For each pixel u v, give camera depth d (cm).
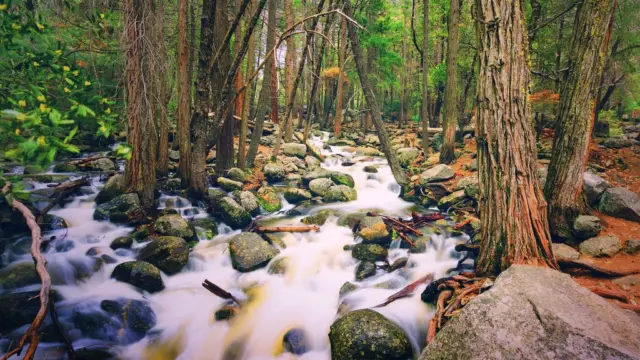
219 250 730
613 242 563
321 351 495
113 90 627
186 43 941
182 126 948
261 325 544
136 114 757
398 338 443
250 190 1046
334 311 572
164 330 521
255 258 688
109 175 1019
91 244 691
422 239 742
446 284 504
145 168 792
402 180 1066
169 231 730
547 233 479
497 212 488
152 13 760
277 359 484
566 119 613
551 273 405
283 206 1023
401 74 2270
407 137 1722
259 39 1661
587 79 589
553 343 311
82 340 478
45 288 450
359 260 704
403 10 2119
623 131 1477
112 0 710
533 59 1222
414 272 641
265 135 1702
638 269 498
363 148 1658
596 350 297
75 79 299
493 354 319
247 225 862
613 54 1219
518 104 473
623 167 880
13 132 233
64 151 249
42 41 300
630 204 643
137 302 553
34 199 791
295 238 800
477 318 352
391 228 796
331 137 1978
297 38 2142
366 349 434
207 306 574
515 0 463
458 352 338
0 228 655
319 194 1084
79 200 858
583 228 592
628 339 317
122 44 695
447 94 1171
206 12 764
